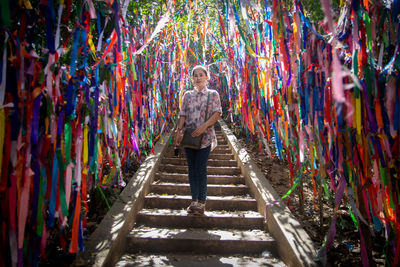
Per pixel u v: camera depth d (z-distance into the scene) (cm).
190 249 256
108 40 212
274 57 270
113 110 239
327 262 204
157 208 329
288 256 224
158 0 448
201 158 292
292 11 221
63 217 165
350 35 168
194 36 653
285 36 208
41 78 143
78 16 172
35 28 163
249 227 291
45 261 202
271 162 433
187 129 292
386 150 164
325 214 282
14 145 132
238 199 331
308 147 239
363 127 172
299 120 234
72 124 177
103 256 203
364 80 164
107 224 245
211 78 941
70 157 169
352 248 220
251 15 334
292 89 234
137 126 370
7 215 133
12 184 132
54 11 150
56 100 159
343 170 185
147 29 411
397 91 157
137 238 256
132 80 343
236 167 441
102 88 217
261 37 308
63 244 174
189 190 362
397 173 164
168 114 580
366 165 172
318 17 193
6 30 128
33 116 141
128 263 230
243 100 466
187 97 303
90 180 208
